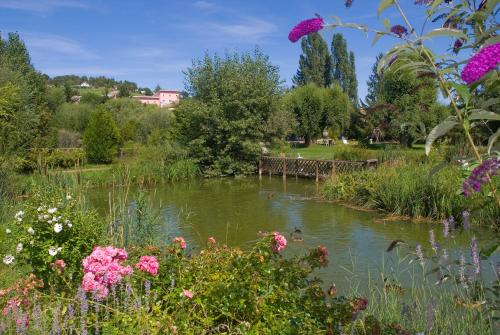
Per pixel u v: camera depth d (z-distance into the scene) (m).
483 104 1.84
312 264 3.83
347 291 5.91
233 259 3.70
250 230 10.88
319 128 44.69
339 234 10.12
